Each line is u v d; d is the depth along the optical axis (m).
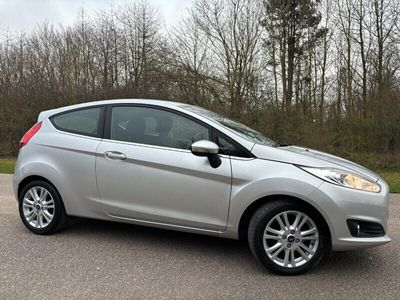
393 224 6.52
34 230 5.57
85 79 22.92
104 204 5.13
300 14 24.30
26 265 4.58
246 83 21.14
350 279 4.30
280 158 4.47
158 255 4.92
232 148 4.64
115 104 5.34
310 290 4.03
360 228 4.28
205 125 4.82
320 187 4.25
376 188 4.39
